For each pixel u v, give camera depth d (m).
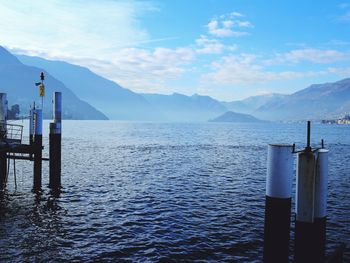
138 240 19.42
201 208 26.73
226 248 18.34
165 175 42.84
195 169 48.34
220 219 23.69
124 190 33.25
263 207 27.25
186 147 86.69
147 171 45.94
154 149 79.75
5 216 23.62
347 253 17.47
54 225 21.91
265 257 7.80
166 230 21.19
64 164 51.22
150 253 17.59
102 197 30.06
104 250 17.94
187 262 16.58
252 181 39.25
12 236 19.70
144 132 180.38
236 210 26.22
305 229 7.50
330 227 22.03
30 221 22.61
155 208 26.56
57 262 16.41
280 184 7.49
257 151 77.38
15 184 32.81
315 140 128.88
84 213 24.83
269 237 7.68
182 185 36.28
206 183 37.66
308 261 7.53
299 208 7.57
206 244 18.89
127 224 22.34
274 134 177.62
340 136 163.25
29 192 30.91
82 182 36.94
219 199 29.94
